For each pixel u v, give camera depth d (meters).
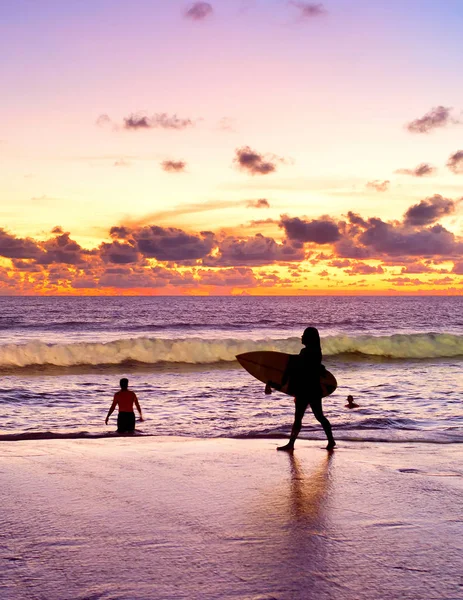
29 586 3.59
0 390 17.42
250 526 4.75
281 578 3.74
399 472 6.68
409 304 184.12
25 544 4.30
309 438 9.15
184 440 8.78
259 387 18.30
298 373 8.13
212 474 6.52
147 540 4.41
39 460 7.14
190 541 4.39
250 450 7.93
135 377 21.09
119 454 7.55
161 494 5.68
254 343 27.48
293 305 160.75
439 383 19.20
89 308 122.69
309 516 5.03
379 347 29.00
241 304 168.88
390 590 3.58
